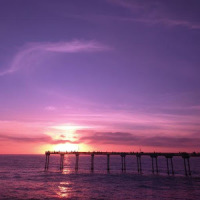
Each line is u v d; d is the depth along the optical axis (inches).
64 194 1616.6
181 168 4335.6
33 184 2068.2
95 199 1466.5
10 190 1760.6
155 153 2925.7
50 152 3668.8
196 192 1689.2
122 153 3201.3
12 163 5743.1
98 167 4517.7
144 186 1964.8
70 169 3868.1
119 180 2348.7
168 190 1772.9
